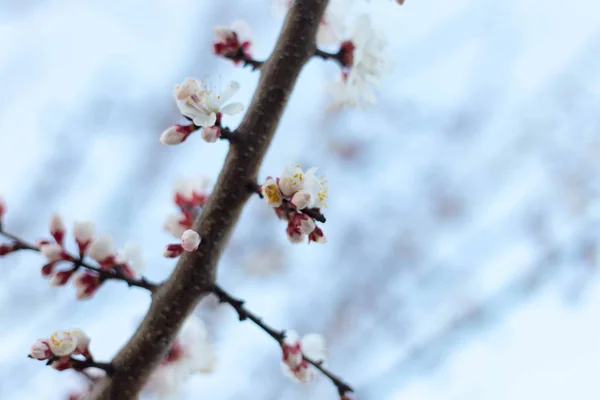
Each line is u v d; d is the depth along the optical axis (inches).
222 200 18.6
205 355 20.5
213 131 18.4
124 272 19.7
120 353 18.9
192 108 18.5
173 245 19.0
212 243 18.7
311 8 19.1
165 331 18.7
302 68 19.1
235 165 18.7
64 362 18.5
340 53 20.6
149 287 19.1
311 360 19.9
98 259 19.3
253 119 18.8
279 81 18.9
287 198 18.6
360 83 20.8
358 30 20.6
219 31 20.8
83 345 18.6
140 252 20.0
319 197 18.9
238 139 18.7
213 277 18.9
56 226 19.7
